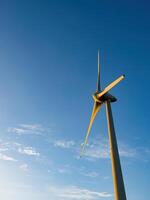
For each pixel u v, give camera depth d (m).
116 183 40.72
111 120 47.09
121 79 45.03
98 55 56.44
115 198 40.00
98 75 53.91
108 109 48.41
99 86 52.69
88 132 52.16
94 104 51.12
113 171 41.94
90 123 52.09
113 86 46.91
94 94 50.78
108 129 46.47
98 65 55.47
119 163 42.53
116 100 49.94
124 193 40.12
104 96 49.06
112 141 44.56
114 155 43.12
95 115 51.59
